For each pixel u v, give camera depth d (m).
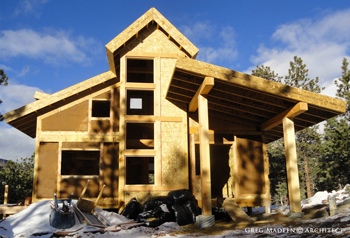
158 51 15.00
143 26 14.62
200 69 10.75
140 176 20.61
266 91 11.14
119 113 14.33
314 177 41.31
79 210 10.20
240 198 14.35
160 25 14.79
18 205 13.49
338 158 30.06
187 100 14.53
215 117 15.15
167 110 14.52
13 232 9.02
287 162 12.09
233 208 12.55
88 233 8.96
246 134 15.12
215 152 18.28
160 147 14.05
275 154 35.94
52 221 9.43
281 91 11.23
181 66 10.66
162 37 15.21
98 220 10.62
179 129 14.42
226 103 13.77
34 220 9.72
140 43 14.96
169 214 11.33
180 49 15.16
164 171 13.84
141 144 14.99
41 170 13.46
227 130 15.06
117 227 9.86
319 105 11.49
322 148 32.69
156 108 14.45
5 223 9.61
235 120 15.21
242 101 12.86
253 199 14.42
